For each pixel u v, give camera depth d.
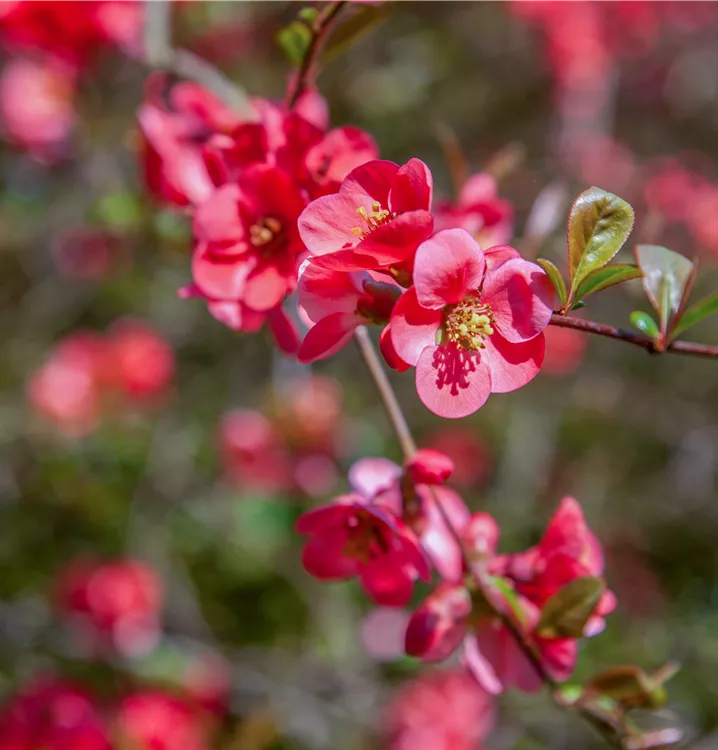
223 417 1.34
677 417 1.55
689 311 0.58
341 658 1.18
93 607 1.12
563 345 1.39
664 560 1.46
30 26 0.91
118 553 1.30
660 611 1.38
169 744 0.96
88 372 1.28
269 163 0.61
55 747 0.87
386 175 0.56
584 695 0.62
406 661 1.15
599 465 1.51
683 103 1.83
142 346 1.30
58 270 1.37
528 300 0.55
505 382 0.56
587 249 0.56
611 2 1.66
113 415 1.31
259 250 0.61
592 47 1.62
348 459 1.33
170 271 1.33
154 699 0.99
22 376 1.41
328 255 0.55
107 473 1.34
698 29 1.82
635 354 1.57
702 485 1.49
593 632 0.62
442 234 0.54
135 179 1.17
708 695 1.23
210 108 0.69
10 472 1.32
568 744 1.11
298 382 1.29
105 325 1.51
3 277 1.49
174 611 1.25
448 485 1.43
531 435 1.48
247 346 1.46
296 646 1.27
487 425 1.49
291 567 1.29
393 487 0.61
